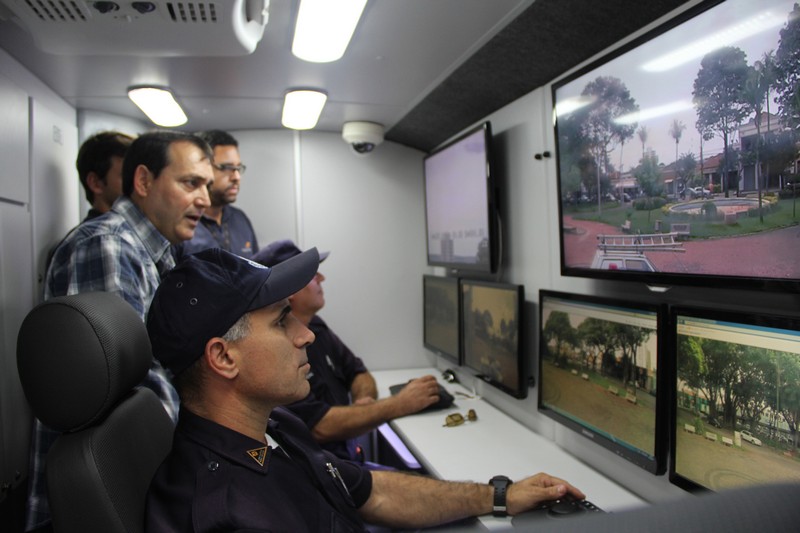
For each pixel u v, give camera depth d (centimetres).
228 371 99
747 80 112
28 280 193
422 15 175
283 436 119
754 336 112
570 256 179
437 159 309
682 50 129
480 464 186
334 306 348
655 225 140
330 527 107
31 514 138
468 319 270
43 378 86
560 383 185
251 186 338
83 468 83
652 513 28
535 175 218
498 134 251
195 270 101
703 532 26
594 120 164
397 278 356
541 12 170
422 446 204
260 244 338
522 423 231
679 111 131
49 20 141
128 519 85
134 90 237
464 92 247
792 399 104
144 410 102
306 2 160
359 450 238
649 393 142
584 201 170
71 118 253
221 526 86
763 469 110
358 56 211
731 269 118
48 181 218
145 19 141
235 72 224
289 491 104
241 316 100
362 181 351
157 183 163
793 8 102
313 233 345
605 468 176
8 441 172
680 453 132
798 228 103
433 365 360
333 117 308
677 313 131
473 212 259
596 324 165
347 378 283
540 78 210
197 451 97
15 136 186
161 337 100
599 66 160
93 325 87
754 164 111
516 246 235
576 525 28
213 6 135
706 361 124
